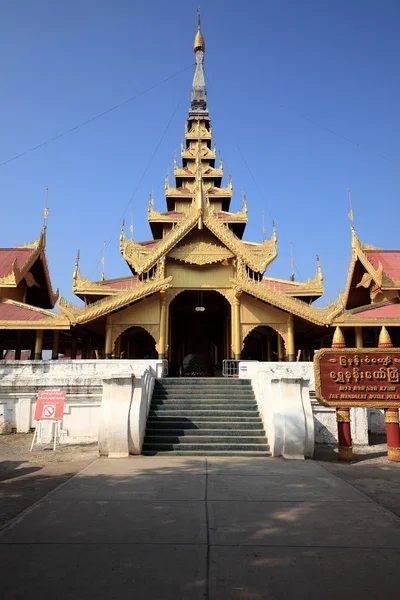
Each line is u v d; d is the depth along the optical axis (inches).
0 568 193.8
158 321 1009.5
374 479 382.0
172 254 1055.0
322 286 1210.0
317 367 505.4
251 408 619.5
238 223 1429.6
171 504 289.7
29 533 235.8
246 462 448.8
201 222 1048.8
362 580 184.2
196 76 1991.9
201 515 267.0
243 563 199.5
